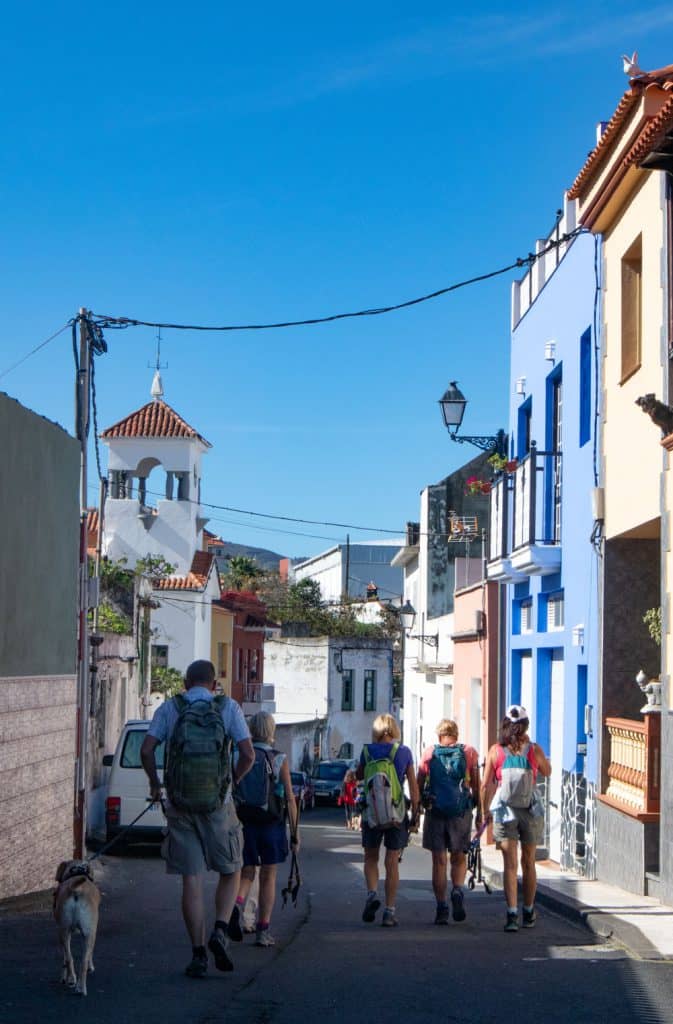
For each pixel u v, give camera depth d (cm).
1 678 1241
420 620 4247
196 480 4906
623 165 1452
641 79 1373
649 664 1595
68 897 783
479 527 3572
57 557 1477
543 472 1997
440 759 1188
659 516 1380
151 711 3500
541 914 1275
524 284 2283
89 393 1747
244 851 978
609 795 1548
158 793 848
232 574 7962
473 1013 723
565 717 1859
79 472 1598
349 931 1105
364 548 8912
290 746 5725
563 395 1934
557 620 2011
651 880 1323
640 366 1470
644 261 1462
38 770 1383
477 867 1371
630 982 826
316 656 6644
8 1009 716
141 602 3225
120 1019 689
